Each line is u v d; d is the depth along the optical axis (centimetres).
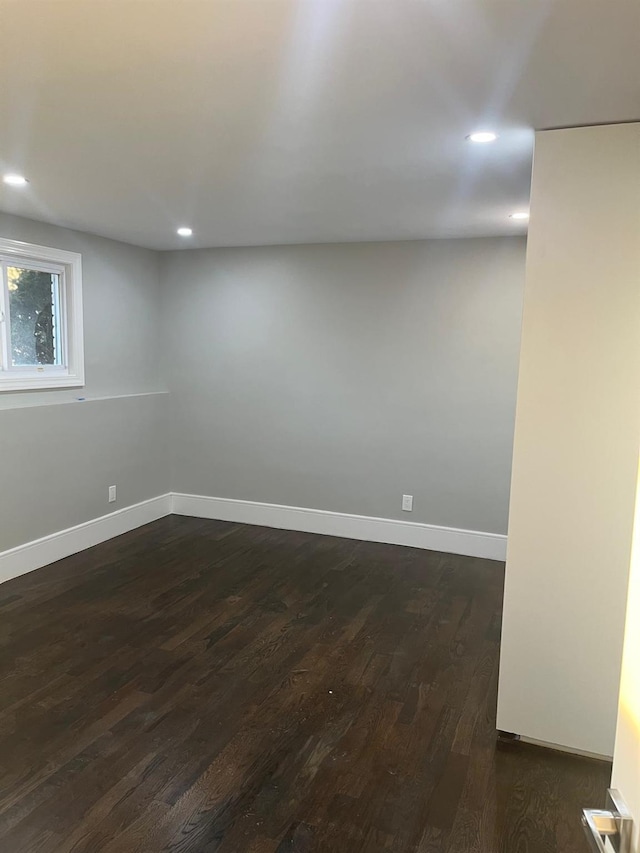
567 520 218
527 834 188
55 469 410
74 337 427
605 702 221
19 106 195
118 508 475
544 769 218
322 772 214
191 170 266
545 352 214
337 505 484
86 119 206
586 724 224
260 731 236
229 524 512
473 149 233
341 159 248
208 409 516
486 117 200
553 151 209
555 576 222
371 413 464
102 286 450
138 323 493
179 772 212
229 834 186
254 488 509
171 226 397
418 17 138
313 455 486
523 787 209
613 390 208
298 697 260
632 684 74
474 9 134
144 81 176
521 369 217
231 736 233
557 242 210
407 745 230
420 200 315
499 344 425
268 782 208
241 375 500
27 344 403
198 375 515
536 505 221
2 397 376
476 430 438
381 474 467
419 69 166
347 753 225
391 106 192
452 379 439
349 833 187
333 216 358
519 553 225
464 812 197
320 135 220
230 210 346
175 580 388
